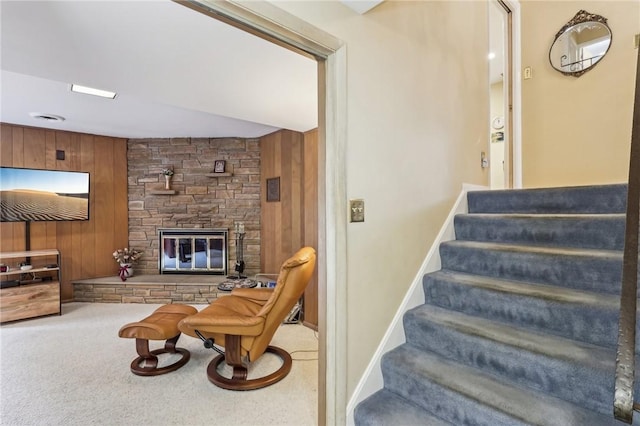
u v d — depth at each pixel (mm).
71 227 4375
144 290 4301
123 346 2918
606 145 2881
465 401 1361
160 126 4145
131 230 4805
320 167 1578
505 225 2121
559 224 1887
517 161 3328
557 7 3121
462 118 2533
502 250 1913
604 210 1949
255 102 2600
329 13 1490
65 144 4328
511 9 3291
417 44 2062
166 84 2244
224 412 1964
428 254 2125
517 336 1520
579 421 1181
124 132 4453
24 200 3977
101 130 4328
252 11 1184
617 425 1150
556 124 3146
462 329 1638
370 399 1635
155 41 1676
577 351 1354
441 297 1973
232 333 2203
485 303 1768
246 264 4762
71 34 1598
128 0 1343
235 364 2275
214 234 4773
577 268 1636
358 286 1637
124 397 2115
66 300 4312
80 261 4438
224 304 2668
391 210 1843
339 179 1528
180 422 1870
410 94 1999
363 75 1667
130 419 1893
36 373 2424
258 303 2816
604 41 2869
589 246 1792
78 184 4348
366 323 1681
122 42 1689
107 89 2342
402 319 1887
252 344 2258
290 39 1355
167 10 1416
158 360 2625
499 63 4348
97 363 2584
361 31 1658
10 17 1446
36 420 1878
